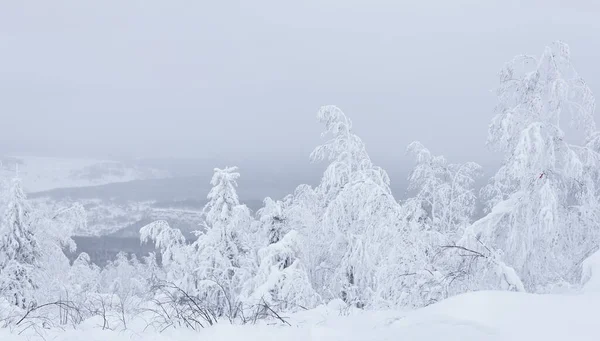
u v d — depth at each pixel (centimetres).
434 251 1026
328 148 1390
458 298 433
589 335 340
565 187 1116
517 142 1088
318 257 1430
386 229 1134
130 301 626
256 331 427
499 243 1106
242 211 1450
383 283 1019
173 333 439
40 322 496
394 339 363
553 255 1062
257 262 1486
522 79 1120
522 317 379
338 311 602
